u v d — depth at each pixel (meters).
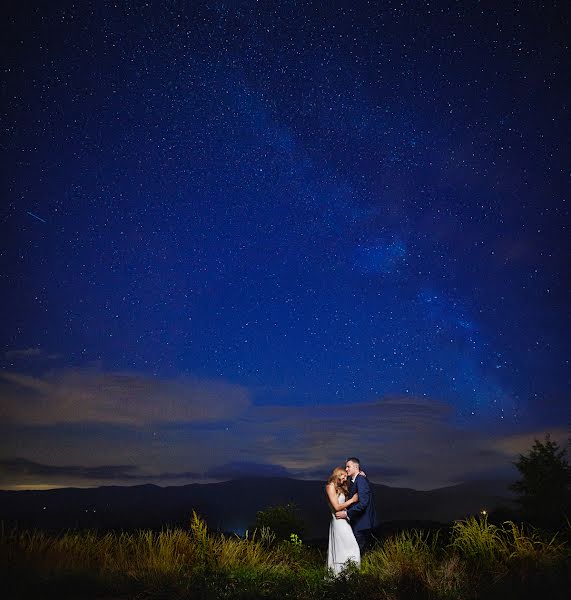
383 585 6.51
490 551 6.94
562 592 5.47
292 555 9.85
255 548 9.49
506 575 6.18
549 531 7.32
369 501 8.30
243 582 7.21
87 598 6.82
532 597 5.58
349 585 6.64
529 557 6.46
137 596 6.86
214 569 7.73
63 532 9.30
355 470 8.52
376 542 8.55
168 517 10.96
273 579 7.43
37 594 6.88
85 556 8.44
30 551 7.93
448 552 7.42
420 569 6.59
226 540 9.52
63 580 7.15
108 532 9.69
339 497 8.31
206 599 6.73
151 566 7.95
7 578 6.98
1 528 8.50
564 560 6.02
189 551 8.69
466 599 5.94
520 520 8.98
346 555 7.94
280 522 13.15
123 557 8.54
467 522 7.66
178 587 7.02
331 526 8.25
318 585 6.98
